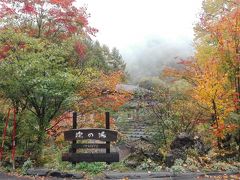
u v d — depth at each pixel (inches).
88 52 826.2
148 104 659.4
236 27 535.5
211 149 538.9
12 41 511.2
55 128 616.7
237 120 534.3
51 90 471.2
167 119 632.4
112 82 637.9
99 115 644.1
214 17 657.6
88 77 567.5
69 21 676.7
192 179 410.6
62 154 482.9
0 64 486.0
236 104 532.7
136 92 700.7
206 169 449.1
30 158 481.4
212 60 555.5
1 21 597.0
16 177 424.8
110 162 465.1
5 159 490.3
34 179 415.8
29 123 504.1
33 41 517.3
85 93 583.2
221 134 525.3
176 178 414.6
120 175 414.6
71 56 665.6
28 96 483.8
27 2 649.0
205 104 566.9
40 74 480.7
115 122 836.6
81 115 635.5
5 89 484.7
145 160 457.4
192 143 498.6
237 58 538.9
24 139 508.4
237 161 513.0
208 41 642.2
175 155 462.3
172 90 696.4
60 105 516.1
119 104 661.3
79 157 461.7
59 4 661.9
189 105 619.5
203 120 608.7
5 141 511.5
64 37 684.1
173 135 610.9
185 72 690.2
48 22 681.0
